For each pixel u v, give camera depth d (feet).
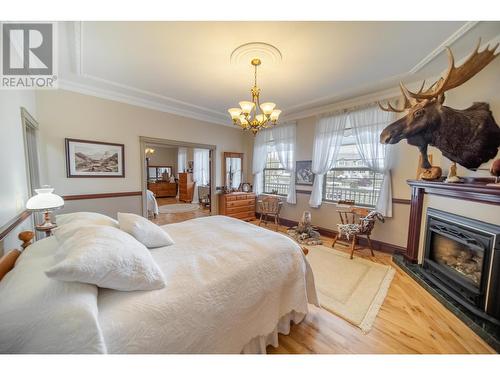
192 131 14.80
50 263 3.27
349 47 6.66
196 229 6.91
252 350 4.32
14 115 6.29
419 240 8.66
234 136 17.66
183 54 7.18
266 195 17.11
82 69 8.36
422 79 8.94
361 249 10.48
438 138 7.33
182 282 3.53
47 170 9.48
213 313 3.45
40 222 8.73
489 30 5.85
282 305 4.96
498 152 6.20
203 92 10.79
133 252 3.40
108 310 2.77
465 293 6.10
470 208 6.25
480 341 4.97
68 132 9.93
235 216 16.35
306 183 14.23
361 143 11.12
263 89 10.23
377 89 10.05
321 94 10.79
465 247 6.77
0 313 2.24
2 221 5.08
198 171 25.70
